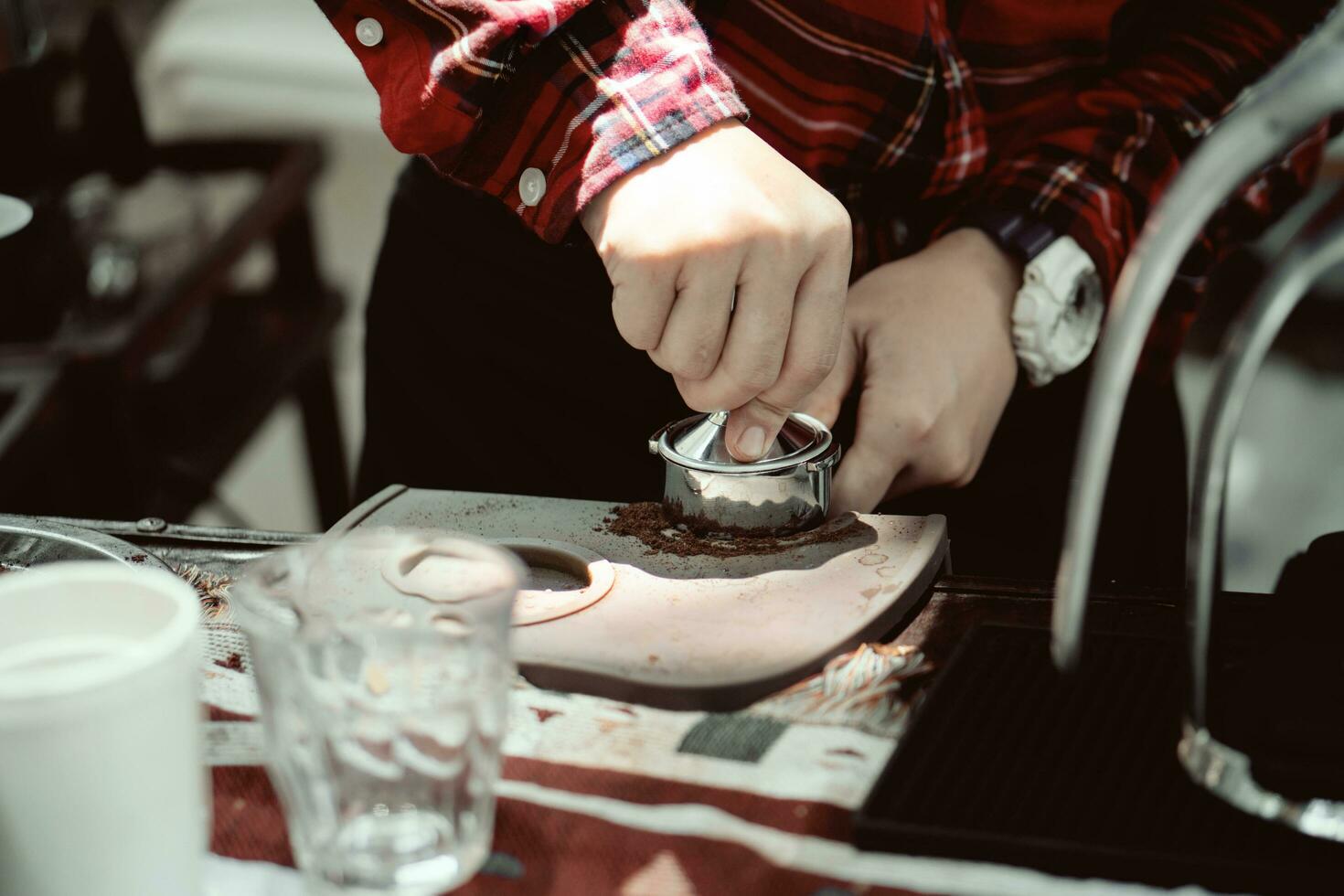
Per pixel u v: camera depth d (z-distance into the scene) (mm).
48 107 1912
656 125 689
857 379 902
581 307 1021
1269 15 1022
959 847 489
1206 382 2129
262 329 2016
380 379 1165
